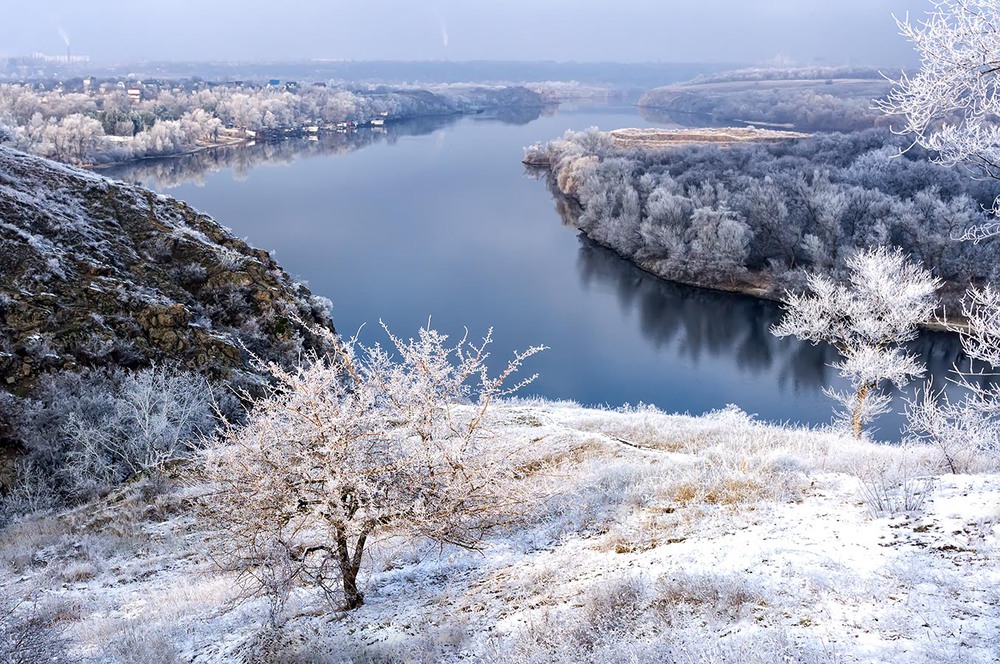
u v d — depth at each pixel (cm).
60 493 2259
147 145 15500
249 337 3198
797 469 1328
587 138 13875
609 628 754
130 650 1023
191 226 3794
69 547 1784
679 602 772
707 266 7250
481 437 1073
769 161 9575
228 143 18425
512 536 1250
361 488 937
